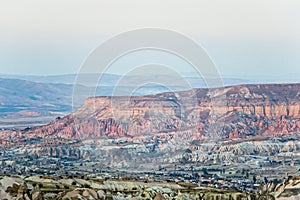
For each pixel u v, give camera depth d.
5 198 86.50
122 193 104.31
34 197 90.44
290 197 100.00
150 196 105.62
